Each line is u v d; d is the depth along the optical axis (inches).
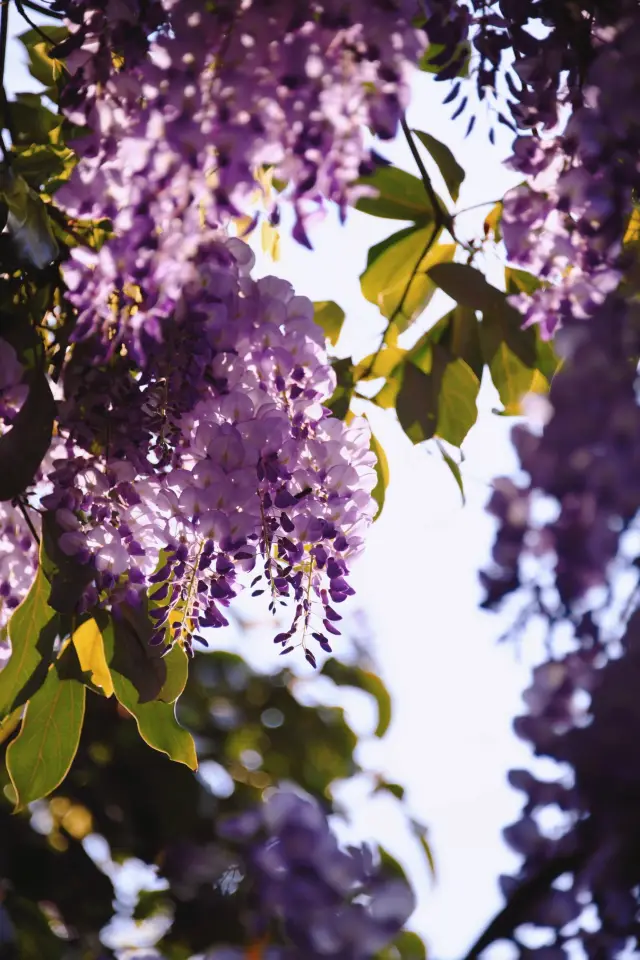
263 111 38.3
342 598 40.1
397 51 38.3
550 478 33.7
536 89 40.9
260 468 39.4
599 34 40.4
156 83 38.4
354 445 40.8
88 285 38.9
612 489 33.5
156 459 40.2
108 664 42.3
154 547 40.5
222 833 34.0
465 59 41.3
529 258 40.4
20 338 40.7
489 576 34.1
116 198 38.7
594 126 39.0
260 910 33.5
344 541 39.8
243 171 38.2
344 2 38.1
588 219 39.4
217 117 38.2
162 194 38.3
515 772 33.5
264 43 38.3
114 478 39.9
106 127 39.0
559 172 40.5
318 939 33.2
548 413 33.9
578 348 33.9
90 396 39.8
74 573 40.3
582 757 33.0
